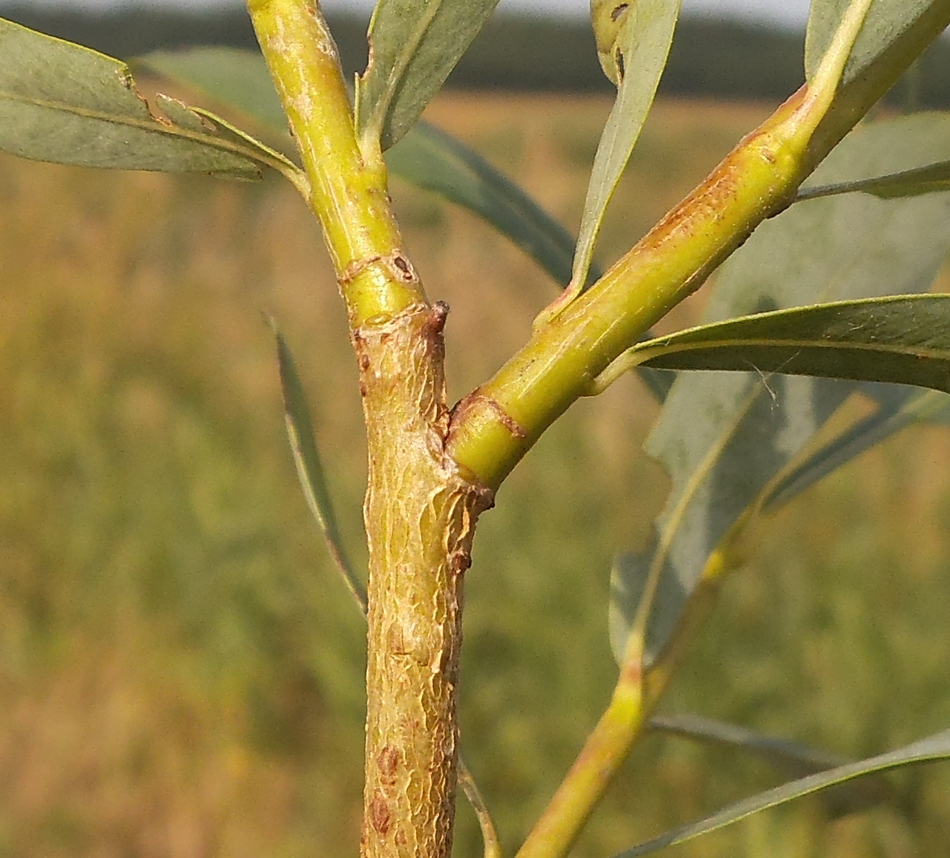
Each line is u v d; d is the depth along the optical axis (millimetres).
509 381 93
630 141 95
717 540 140
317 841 688
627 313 93
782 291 147
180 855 686
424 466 91
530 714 654
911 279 145
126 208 1742
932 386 94
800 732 605
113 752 736
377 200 96
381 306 93
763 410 146
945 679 630
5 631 826
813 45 97
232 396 1188
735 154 95
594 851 578
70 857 681
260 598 780
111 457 993
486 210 161
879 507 812
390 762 91
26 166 1956
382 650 91
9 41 103
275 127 154
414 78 98
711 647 647
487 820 121
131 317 1391
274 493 930
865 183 102
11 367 1164
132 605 832
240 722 745
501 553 767
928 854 524
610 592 139
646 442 146
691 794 596
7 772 739
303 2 99
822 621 681
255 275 1612
